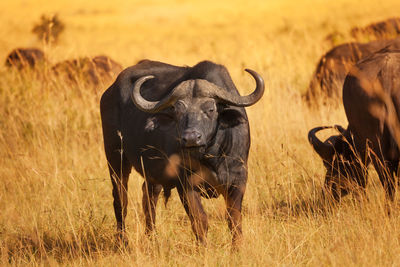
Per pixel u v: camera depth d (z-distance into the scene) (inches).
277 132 1274.6
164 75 940.6
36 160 1247.5
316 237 800.9
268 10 6254.9
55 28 1900.8
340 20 3506.4
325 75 1560.0
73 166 1219.9
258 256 747.4
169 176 863.7
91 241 913.5
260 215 916.6
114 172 1005.2
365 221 827.4
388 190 845.2
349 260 693.9
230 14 6525.6
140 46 3580.2
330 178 981.2
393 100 813.2
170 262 786.8
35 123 1389.0
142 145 901.2
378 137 834.2
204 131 761.6
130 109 947.3
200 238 812.0
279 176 1043.9
